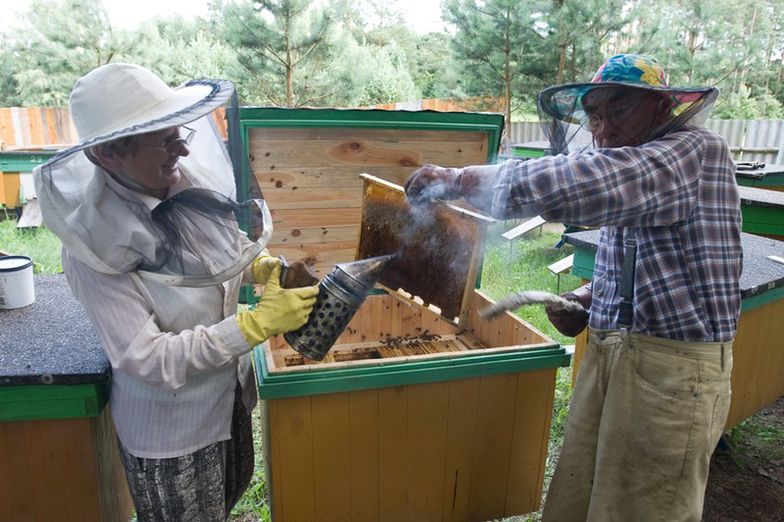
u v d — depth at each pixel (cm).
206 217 141
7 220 752
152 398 149
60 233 126
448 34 998
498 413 205
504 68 941
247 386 182
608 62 151
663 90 139
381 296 280
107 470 184
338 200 239
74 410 162
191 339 139
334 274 156
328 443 187
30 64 1474
